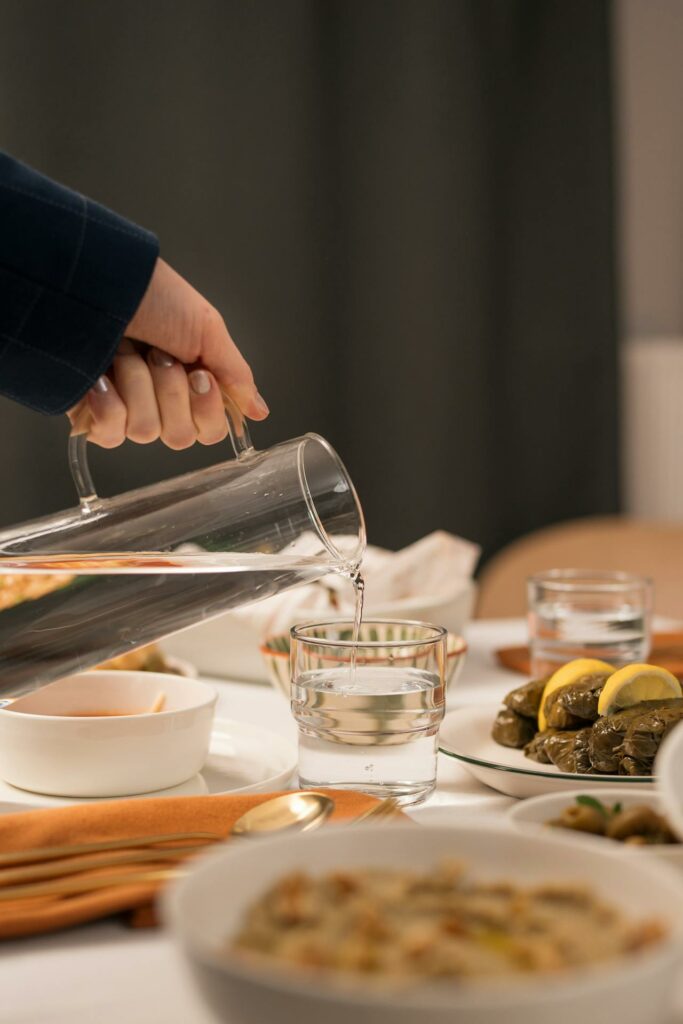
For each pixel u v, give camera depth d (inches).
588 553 89.7
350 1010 13.9
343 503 32.0
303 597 45.6
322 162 99.0
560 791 30.2
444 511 106.9
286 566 31.4
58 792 31.8
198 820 27.4
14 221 32.6
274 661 41.9
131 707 35.3
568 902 17.7
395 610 45.6
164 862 24.6
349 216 101.1
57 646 30.5
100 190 92.0
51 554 30.8
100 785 31.6
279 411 100.1
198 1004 15.8
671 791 21.7
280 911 16.8
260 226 97.4
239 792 29.8
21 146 89.7
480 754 35.0
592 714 33.2
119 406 34.8
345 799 28.1
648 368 113.1
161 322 34.7
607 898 18.4
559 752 32.6
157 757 31.8
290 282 98.9
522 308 107.9
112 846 25.1
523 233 107.0
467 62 103.6
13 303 33.0
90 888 23.1
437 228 104.0
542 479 110.4
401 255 103.2
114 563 30.3
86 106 91.0
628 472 115.1
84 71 90.7
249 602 32.0
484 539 108.3
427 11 101.9
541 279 108.0
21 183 33.0
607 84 107.3
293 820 26.8
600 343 110.2
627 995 14.4
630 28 117.0
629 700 32.5
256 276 97.9
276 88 96.7
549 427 110.0
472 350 106.3
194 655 47.8
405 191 102.7
